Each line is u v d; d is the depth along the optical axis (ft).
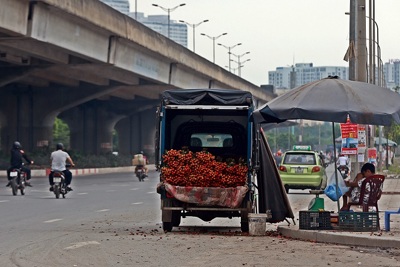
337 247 55.57
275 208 68.13
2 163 237.86
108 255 51.03
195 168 66.08
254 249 54.39
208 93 68.39
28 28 153.07
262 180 67.92
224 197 65.98
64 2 158.10
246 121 72.18
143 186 164.96
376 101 60.70
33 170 222.28
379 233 59.52
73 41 173.37
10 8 144.05
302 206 103.50
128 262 47.88
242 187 65.92
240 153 72.49
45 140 269.64
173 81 257.75
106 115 340.80
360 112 59.72
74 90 265.75
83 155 299.79
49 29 160.86
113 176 239.50
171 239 60.59
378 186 63.46
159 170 68.13
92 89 262.88
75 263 47.37
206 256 50.70
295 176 137.08
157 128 68.64
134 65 219.41
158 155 68.23
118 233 65.57
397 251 53.16
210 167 65.98
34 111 269.44
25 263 47.16
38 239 60.13
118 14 192.24
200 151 71.46
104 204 104.73
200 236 63.36
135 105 338.75
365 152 119.44
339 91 60.95
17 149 121.19
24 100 268.41
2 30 145.89
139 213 89.71
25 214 85.51
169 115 72.54
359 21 102.22
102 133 338.95
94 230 68.39
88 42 182.29
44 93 268.00
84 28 178.29
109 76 230.89
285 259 49.34
